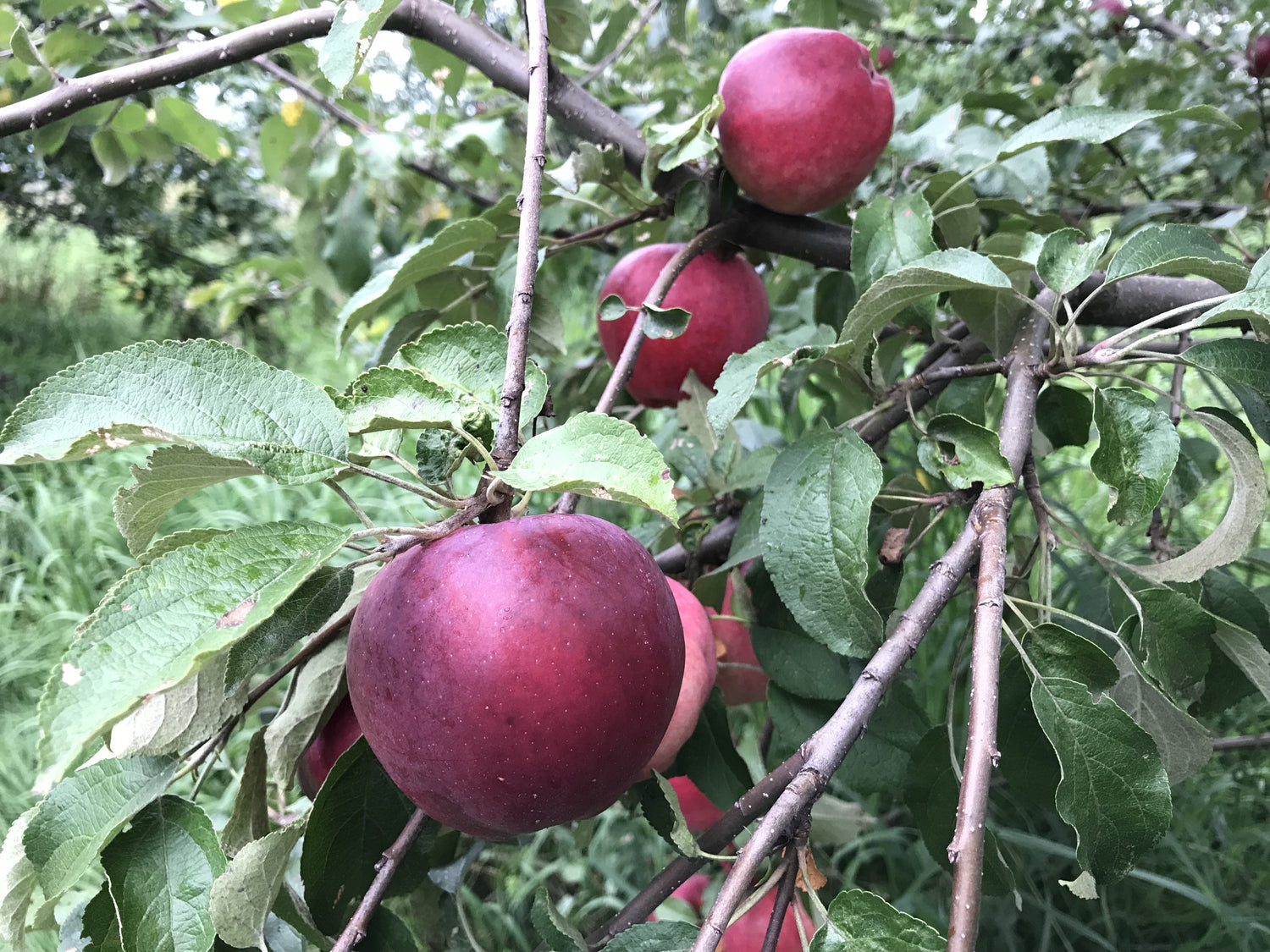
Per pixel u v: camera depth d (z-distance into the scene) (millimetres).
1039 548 326
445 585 210
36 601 888
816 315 537
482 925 581
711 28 636
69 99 388
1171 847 537
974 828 205
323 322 826
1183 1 674
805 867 223
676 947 244
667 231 586
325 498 1011
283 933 329
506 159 701
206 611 179
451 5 488
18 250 1959
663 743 314
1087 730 248
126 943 255
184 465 209
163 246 1532
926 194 432
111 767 273
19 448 196
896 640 241
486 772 208
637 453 191
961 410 454
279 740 315
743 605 377
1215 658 375
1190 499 415
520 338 226
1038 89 653
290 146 686
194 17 553
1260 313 244
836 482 294
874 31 727
